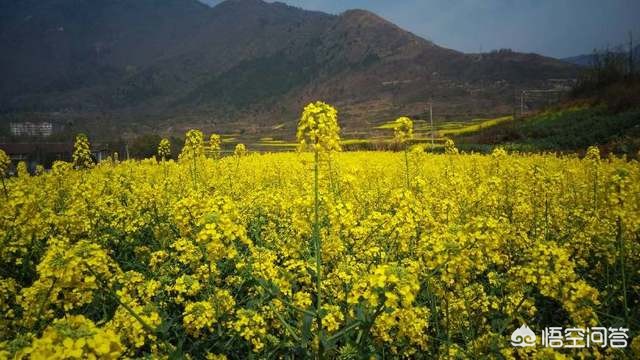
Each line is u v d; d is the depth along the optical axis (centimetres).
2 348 345
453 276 509
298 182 1218
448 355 478
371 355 453
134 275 557
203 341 502
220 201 592
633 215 583
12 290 553
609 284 616
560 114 5266
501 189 985
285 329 512
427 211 648
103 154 4725
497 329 524
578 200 1038
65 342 306
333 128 510
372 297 398
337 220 552
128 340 445
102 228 856
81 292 465
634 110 4091
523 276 484
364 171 1531
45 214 733
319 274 473
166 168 1612
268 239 794
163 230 830
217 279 607
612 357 455
